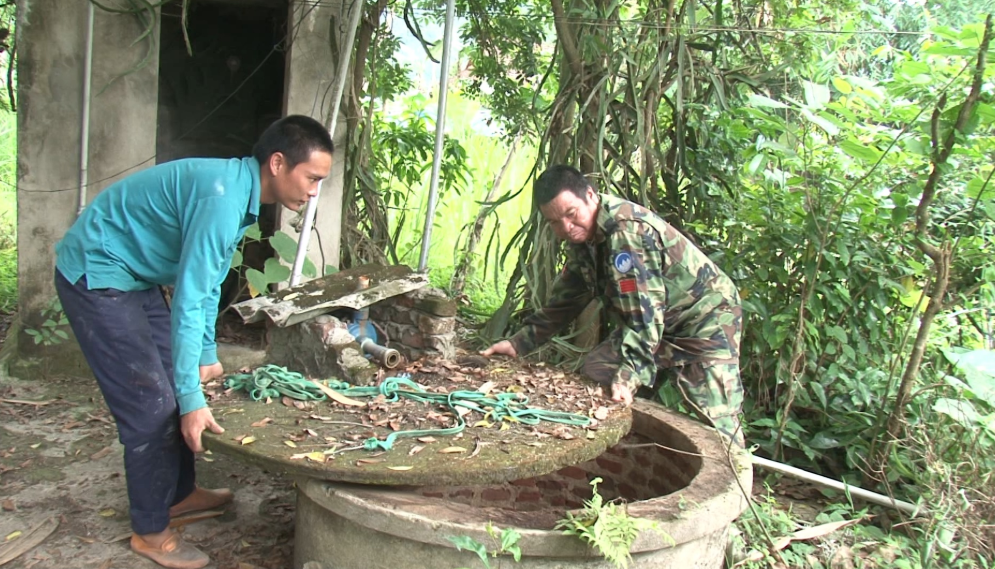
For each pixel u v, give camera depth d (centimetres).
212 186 264
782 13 534
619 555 229
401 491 266
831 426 426
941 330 438
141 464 284
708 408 364
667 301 364
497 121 678
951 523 319
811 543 337
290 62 505
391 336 407
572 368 466
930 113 397
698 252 364
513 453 268
